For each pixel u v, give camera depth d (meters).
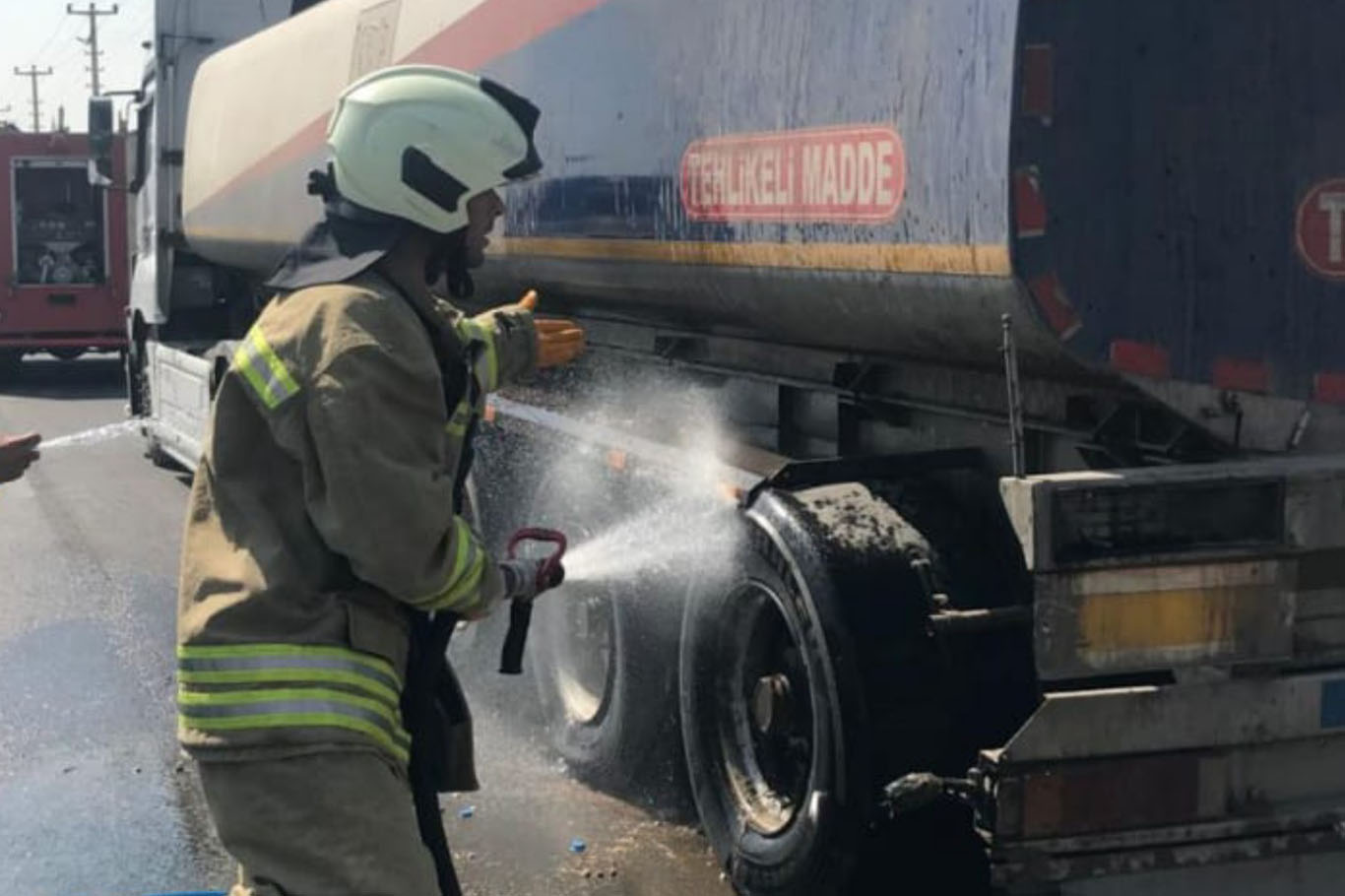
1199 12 3.65
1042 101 3.52
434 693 2.93
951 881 4.06
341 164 2.86
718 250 4.72
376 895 2.69
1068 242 3.56
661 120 5.01
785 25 4.33
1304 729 3.63
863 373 4.81
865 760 3.93
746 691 4.64
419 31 6.94
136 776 5.84
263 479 2.78
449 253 2.95
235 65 9.88
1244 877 3.67
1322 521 3.54
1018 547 4.11
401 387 2.71
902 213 3.86
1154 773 3.58
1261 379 3.78
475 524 6.51
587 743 5.62
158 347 12.76
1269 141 3.74
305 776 2.69
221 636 2.73
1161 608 3.47
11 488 12.59
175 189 12.41
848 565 4.04
